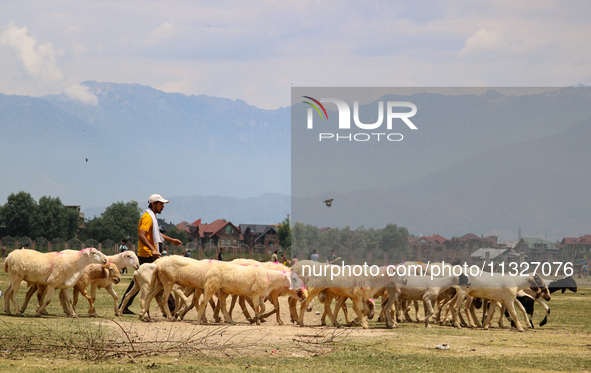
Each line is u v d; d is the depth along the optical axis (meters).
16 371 10.22
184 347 12.66
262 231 156.00
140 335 14.14
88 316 17.69
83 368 10.61
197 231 146.75
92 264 17.73
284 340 14.38
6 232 123.38
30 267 16.61
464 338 15.66
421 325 18.62
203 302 17.20
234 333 15.20
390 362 12.12
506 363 12.25
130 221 133.88
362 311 17.62
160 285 17.88
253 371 10.98
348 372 11.13
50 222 124.38
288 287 17.84
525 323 19.84
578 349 14.32
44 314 17.36
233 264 17.58
